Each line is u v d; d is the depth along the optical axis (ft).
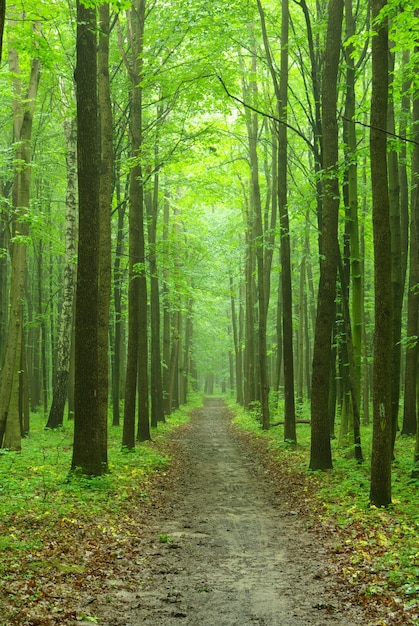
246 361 125.90
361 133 56.59
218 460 66.08
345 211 59.21
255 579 24.12
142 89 63.05
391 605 19.89
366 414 85.92
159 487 46.37
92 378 42.88
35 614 18.65
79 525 30.40
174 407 142.72
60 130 106.83
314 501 39.17
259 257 88.33
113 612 20.10
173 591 22.57
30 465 47.80
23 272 54.29
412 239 62.34
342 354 62.03
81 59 41.86
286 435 68.39
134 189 64.13
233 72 59.88
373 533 28.81
